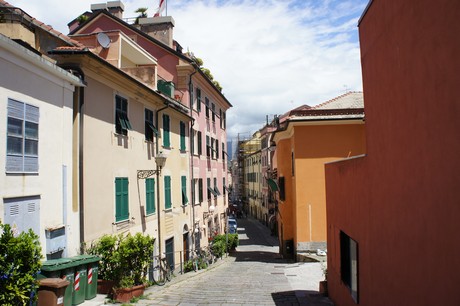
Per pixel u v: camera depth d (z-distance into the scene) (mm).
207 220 28500
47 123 9961
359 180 8094
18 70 8836
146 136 16828
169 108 19312
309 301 11258
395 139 5754
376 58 6664
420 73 4746
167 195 19453
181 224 21734
